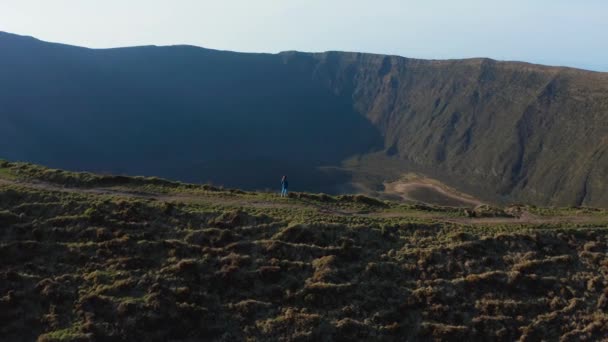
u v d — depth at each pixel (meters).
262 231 23.80
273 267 21.03
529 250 24.45
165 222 23.73
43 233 21.66
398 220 26.80
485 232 25.83
